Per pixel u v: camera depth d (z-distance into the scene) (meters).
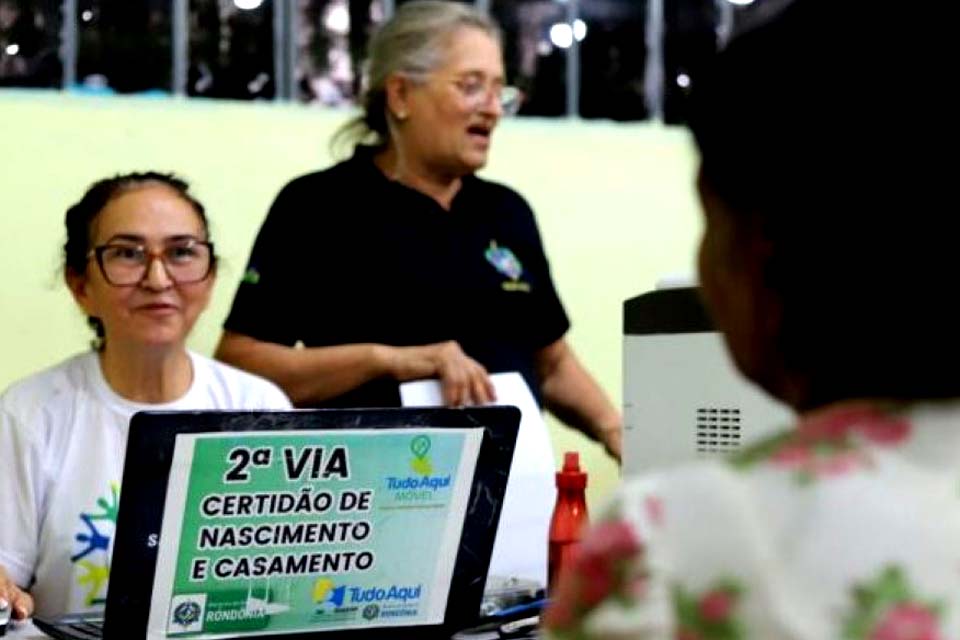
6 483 2.52
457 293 3.41
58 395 2.59
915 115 0.90
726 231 0.98
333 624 1.91
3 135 3.70
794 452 0.93
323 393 3.31
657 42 4.38
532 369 3.52
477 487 1.96
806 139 0.93
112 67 3.82
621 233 4.38
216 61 3.93
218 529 1.82
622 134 4.37
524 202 3.61
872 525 0.88
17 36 3.72
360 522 1.90
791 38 0.95
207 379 2.72
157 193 2.63
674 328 2.11
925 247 0.90
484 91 3.42
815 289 0.94
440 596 1.97
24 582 2.52
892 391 0.93
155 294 2.58
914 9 0.91
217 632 1.85
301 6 4.00
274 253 3.40
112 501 2.54
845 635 0.86
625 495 0.94
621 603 0.90
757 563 0.89
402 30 3.43
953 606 0.86
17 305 3.71
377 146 3.49
